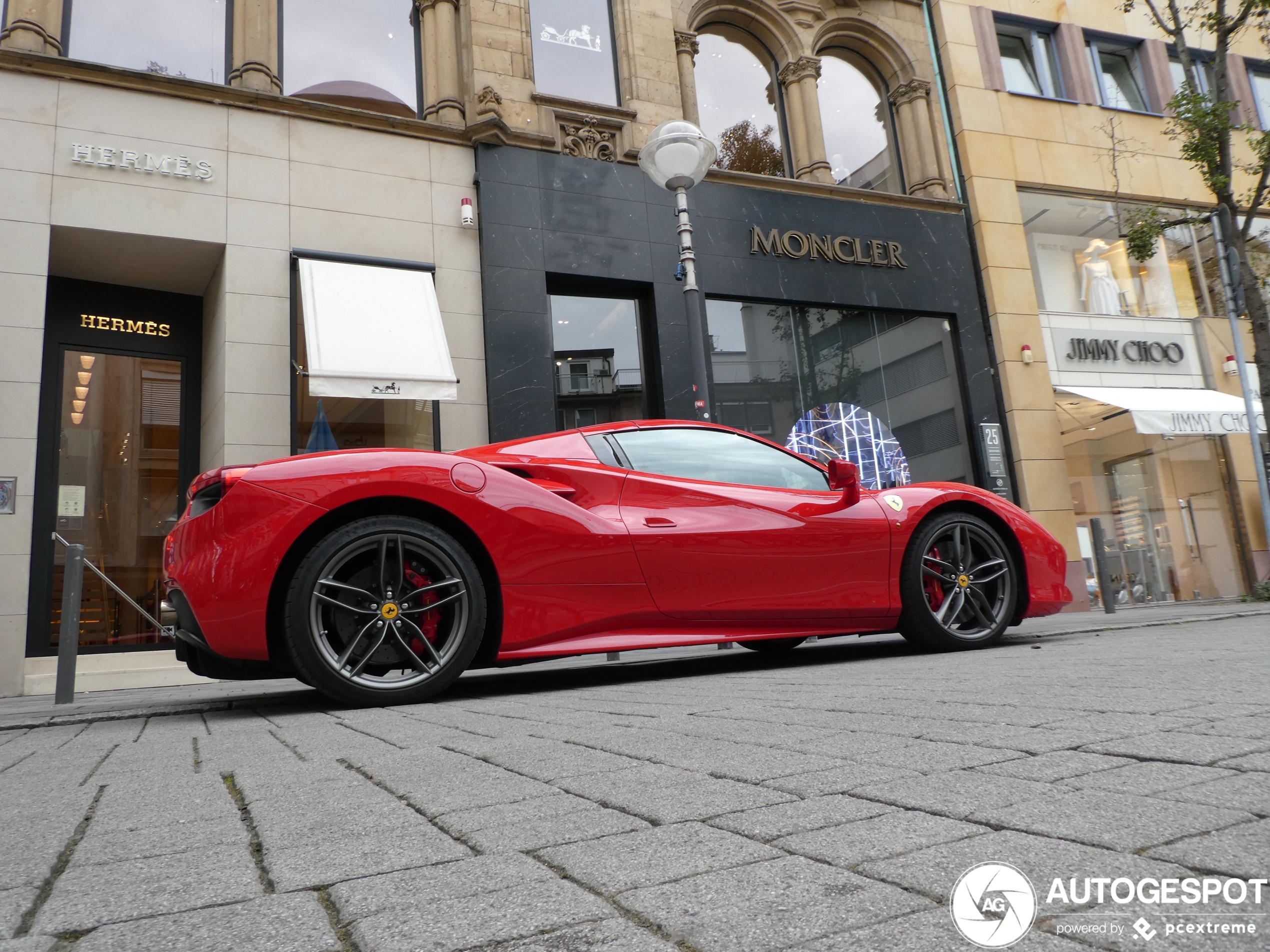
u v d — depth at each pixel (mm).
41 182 6973
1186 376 12039
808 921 726
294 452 7469
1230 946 625
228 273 7473
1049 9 12570
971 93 11641
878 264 10508
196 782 1605
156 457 7836
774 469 3848
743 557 3471
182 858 1050
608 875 892
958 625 4012
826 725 1808
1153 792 1091
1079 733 1520
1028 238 11609
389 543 2920
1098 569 7926
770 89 11195
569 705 2549
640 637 3289
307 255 7777
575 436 3576
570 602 3166
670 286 9320
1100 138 12297
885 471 10203
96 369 7750
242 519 2793
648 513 3391
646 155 6828
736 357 9680
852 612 3689
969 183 11344
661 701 2490
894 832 985
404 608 2916
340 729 2297
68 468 7418
